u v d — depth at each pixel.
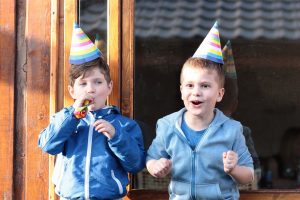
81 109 2.19
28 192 2.57
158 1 2.79
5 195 2.58
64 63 2.54
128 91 2.54
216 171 2.23
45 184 2.57
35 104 2.58
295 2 3.09
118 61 2.52
